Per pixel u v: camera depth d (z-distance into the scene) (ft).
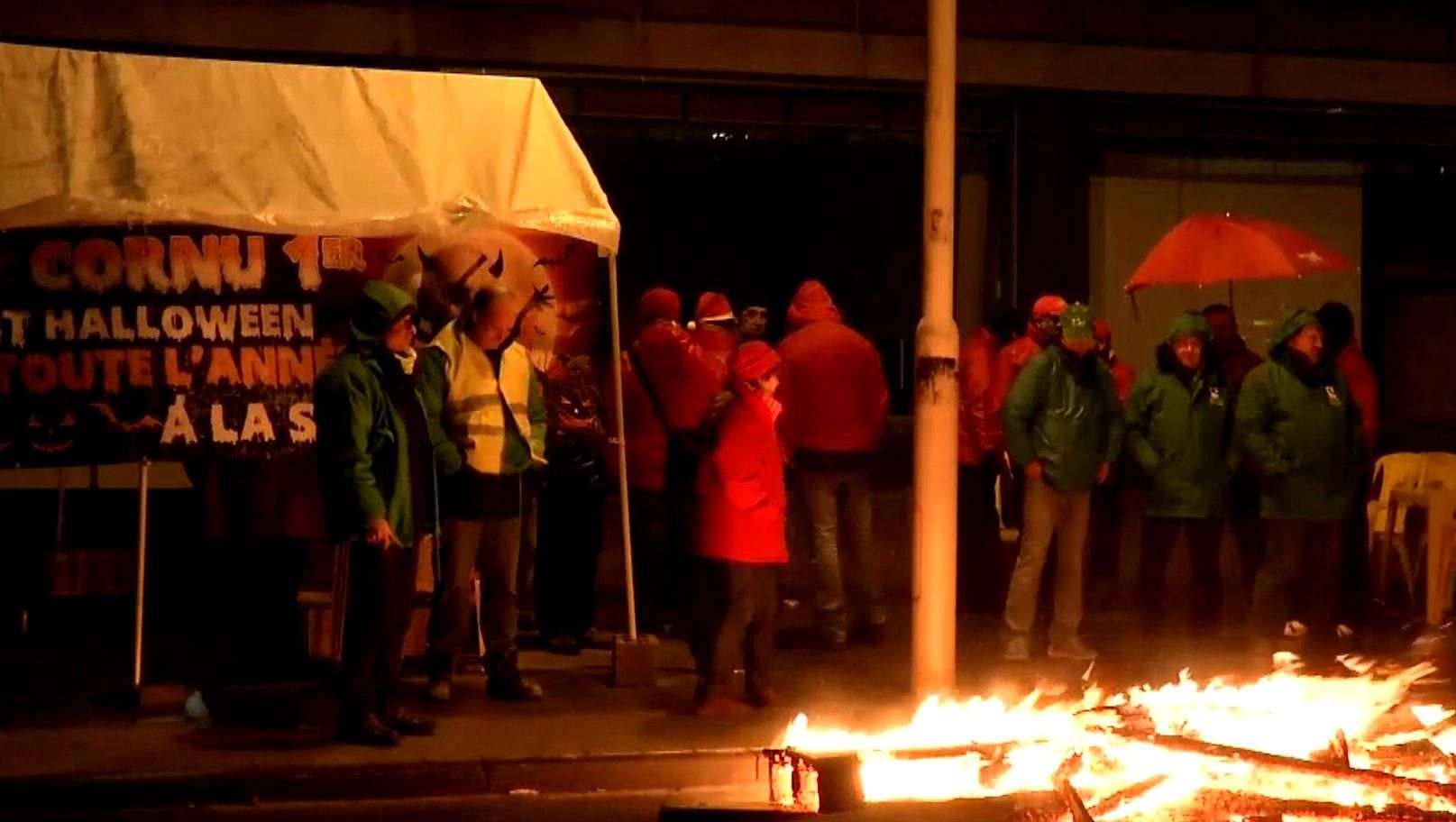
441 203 29.96
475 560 30.73
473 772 26.61
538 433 31.37
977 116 43.06
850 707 30.96
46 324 29.45
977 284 43.50
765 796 26.73
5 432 29.27
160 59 29.78
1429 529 37.35
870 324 43.04
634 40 40.42
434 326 31.65
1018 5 42.27
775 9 41.19
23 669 33.63
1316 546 35.91
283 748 27.32
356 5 39.11
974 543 40.24
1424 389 45.78
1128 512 42.04
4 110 28.78
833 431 36.17
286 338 30.48
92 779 25.32
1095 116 43.57
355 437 26.86
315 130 29.99
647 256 41.78
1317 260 39.29
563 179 31.17
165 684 31.53
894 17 41.83
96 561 32.76
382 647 27.91
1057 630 35.76
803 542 41.70
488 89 31.14
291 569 32.14
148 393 29.84
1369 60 44.42
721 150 42.06
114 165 28.78
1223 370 37.29
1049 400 34.78
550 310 33.22
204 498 31.48
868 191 42.93
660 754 27.30
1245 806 23.44
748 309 37.01
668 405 35.91
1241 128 44.45
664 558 39.83
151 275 29.86
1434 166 45.80
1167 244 39.65
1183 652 36.73
